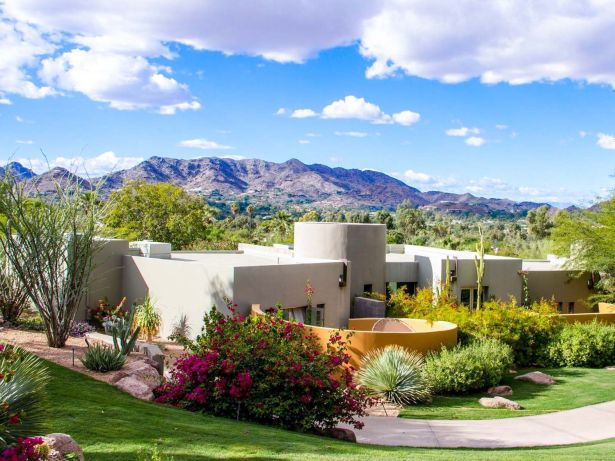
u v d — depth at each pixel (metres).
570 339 21.22
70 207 14.98
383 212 96.69
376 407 14.66
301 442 9.09
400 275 28.45
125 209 45.19
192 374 11.12
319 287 21.97
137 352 14.79
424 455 9.23
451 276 27.00
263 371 11.02
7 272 17.34
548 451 10.46
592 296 29.47
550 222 80.62
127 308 21.95
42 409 6.75
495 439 11.76
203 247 48.59
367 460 8.05
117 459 6.96
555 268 32.56
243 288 18.62
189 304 19.88
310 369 10.92
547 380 17.98
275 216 84.12
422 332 17.75
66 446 6.41
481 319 20.70
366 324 20.56
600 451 10.13
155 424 8.91
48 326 14.31
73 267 14.70
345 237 25.09
